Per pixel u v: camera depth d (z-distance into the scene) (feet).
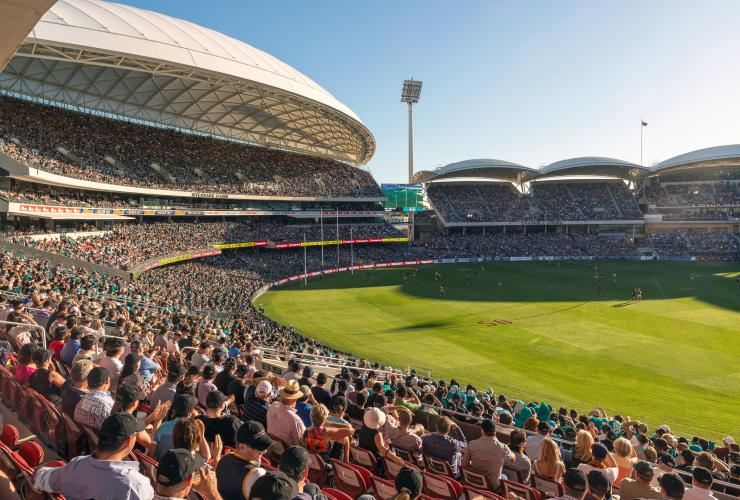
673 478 22.30
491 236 367.25
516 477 28.96
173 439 15.62
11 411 27.50
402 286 222.89
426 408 41.29
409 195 345.51
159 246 203.41
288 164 317.83
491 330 142.00
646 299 186.80
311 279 247.50
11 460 15.81
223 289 181.27
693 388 94.43
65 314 45.39
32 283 75.05
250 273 230.48
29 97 201.98
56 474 13.51
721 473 35.88
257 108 238.89
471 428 41.34
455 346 125.29
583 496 18.98
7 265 93.15
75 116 215.92
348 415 36.47
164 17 178.09
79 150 199.11
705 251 334.44
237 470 15.46
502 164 347.36
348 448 25.91
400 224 399.85
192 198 249.96
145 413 26.53
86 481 13.05
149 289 139.23
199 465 13.00
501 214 374.63
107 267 142.10
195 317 100.94
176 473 12.32
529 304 180.34
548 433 40.88
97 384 20.84
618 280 235.81
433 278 246.88
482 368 107.45
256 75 180.14
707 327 141.49
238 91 208.64
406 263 310.04
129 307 86.43
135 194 224.12
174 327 67.21
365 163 390.21
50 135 191.42
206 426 21.16
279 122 265.95
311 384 36.96
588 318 156.15
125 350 38.75
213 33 192.65
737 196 365.40
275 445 24.11
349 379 56.59
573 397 90.07
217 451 19.27
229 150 287.89
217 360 37.29
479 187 397.80
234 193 262.47
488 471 26.37
